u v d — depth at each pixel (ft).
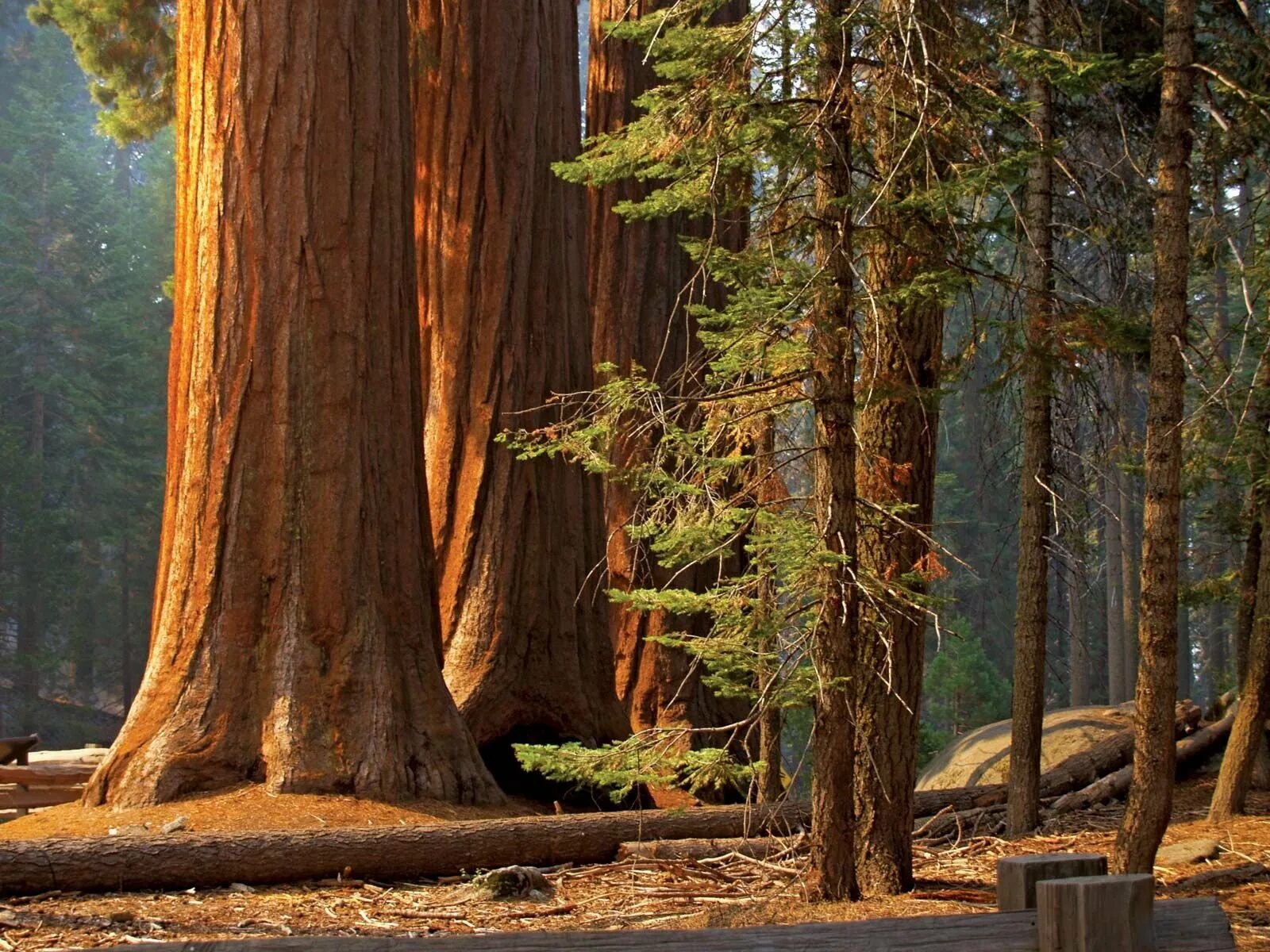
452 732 33.65
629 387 22.90
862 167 25.48
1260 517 38.83
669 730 22.44
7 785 39.55
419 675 33.88
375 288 34.78
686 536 21.99
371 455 34.04
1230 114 28.17
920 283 22.20
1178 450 22.90
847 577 21.89
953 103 22.11
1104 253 37.42
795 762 69.46
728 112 21.25
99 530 130.93
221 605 32.09
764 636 22.07
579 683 40.45
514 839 29.43
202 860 26.07
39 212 150.20
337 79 34.47
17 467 123.34
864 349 22.17
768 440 25.31
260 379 33.27
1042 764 43.80
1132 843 22.93
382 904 25.40
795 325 21.77
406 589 34.40
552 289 42.88
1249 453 34.55
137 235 157.48
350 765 31.24
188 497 32.99
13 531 128.26
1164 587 22.82
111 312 139.85
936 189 21.47
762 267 21.72
